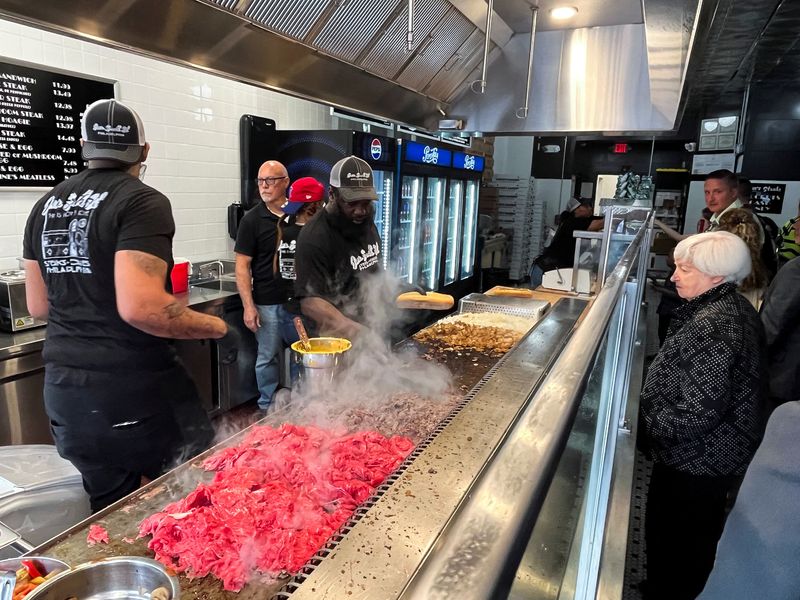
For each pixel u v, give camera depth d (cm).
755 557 68
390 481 100
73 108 287
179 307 153
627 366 219
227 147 385
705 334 159
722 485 163
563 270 351
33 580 79
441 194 529
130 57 313
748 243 259
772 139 589
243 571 86
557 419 39
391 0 195
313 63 189
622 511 169
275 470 115
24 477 125
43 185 280
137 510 104
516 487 31
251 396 363
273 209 327
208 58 153
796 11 286
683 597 173
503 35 290
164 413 161
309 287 218
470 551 26
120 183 151
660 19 158
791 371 224
